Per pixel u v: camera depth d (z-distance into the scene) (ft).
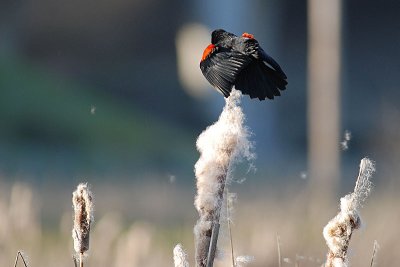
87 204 12.68
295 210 32.71
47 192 50.78
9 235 26.25
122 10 134.51
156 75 133.90
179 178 58.75
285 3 143.84
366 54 140.46
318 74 79.61
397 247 25.39
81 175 73.05
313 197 38.19
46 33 132.87
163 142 100.73
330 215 32.94
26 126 99.04
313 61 80.12
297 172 53.93
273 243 26.00
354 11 140.56
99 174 74.02
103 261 25.80
